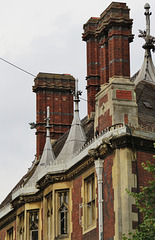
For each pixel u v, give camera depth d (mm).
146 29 48406
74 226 43500
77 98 48156
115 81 41219
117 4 43375
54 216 44844
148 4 48781
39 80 60625
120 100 40719
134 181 37938
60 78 61156
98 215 39969
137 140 38625
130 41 43781
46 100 60344
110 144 38906
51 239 45031
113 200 38375
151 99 43688
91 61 53562
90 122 50344
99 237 39062
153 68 47438
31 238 49656
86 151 42250
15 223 53625
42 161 50625
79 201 43281
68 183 45031
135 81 47344
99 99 42625
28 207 50031
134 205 37438
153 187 35281
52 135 59250
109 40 42781
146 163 38594
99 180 39875
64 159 45812
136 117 40562
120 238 37188
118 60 42031
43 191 47562
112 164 38938
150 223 34344
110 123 40500
